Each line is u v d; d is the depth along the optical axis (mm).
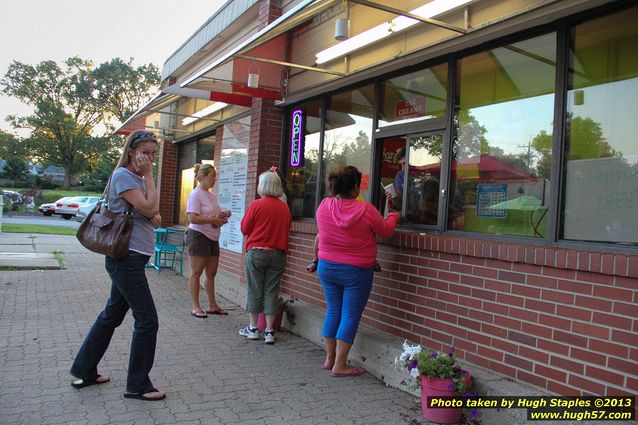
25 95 69125
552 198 3701
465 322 4105
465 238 4297
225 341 5512
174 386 4137
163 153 12375
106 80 69875
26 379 4105
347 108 6230
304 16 4250
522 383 3586
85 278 9289
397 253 4855
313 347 5426
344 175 4543
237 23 8289
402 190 5238
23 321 5961
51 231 20156
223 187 9031
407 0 4559
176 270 10508
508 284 3773
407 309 4695
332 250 4484
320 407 3850
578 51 3666
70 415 3471
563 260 3350
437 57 4863
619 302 3070
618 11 3428
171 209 12438
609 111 3465
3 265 9977
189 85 6738
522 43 4074
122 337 5406
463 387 3531
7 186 62812
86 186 67125
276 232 5531
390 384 4379
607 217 3418
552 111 3834
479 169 4402
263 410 3750
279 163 7504
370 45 5438
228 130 8930
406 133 5211
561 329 3391
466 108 4570
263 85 6863
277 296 5613
